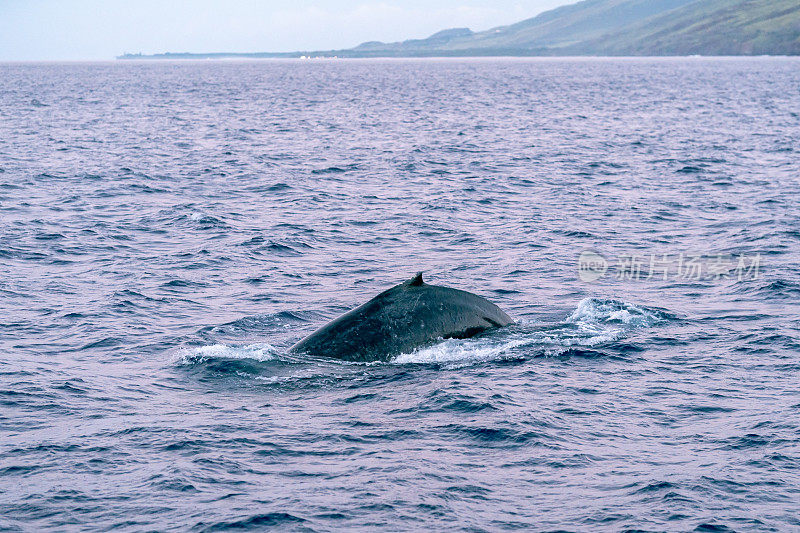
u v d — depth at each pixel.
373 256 100.06
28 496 42.47
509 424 51.34
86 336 69.69
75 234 109.50
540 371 60.75
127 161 184.88
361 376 59.44
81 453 47.53
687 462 46.66
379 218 122.06
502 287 85.88
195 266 94.00
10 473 45.09
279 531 39.34
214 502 42.00
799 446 48.34
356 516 40.69
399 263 96.69
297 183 154.62
